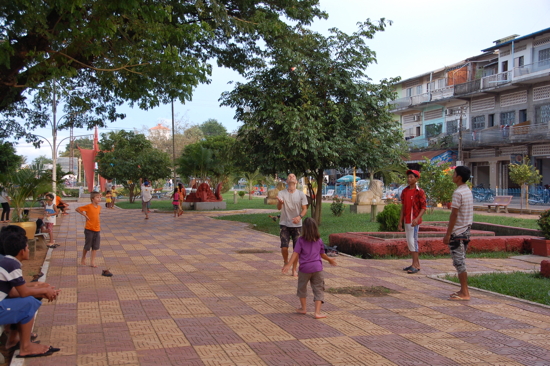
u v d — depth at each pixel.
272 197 32.06
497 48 32.91
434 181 21.88
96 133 37.41
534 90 30.16
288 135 13.88
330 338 4.78
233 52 15.86
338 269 8.59
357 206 23.41
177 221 20.19
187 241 12.98
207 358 4.21
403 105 41.38
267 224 17.62
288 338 4.77
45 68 8.86
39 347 4.30
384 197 32.28
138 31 10.01
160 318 5.48
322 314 5.59
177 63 10.13
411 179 8.41
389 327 5.15
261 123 14.85
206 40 15.32
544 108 29.48
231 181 45.41
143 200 21.56
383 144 15.49
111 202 30.58
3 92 8.84
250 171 16.67
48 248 11.49
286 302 6.25
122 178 35.06
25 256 4.55
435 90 38.09
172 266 9.01
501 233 13.46
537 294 6.46
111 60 10.55
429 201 22.08
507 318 5.51
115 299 6.39
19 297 4.32
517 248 10.77
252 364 4.08
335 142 14.42
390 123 16.06
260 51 15.80
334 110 14.44
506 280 7.48
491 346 4.55
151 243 12.55
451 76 36.53
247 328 5.11
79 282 7.53
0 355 4.24
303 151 14.34
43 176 11.49
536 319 5.46
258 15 13.05
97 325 5.20
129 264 9.25
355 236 10.94
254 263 9.33
